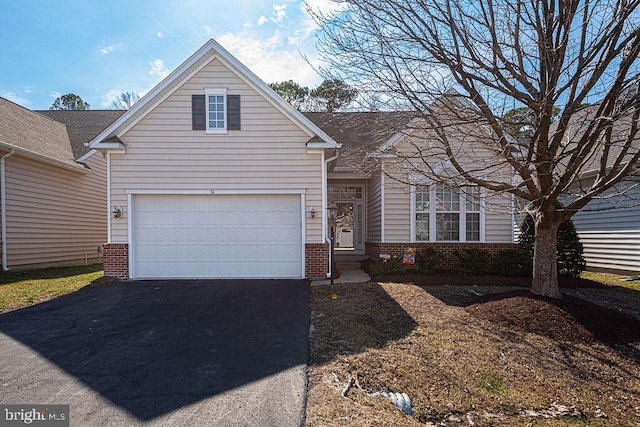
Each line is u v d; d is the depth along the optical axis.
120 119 9.57
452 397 3.96
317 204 9.87
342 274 10.62
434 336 5.36
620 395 4.21
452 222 10.94
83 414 3.17
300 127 9.84
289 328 5.58
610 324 5.63
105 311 6.52
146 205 9.80
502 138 6.05
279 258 9.91
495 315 6.05
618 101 5.56
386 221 10.86
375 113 7.00
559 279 9.20
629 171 5.34
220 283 9.10
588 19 5.29
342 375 4.01
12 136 11.70
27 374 3.97
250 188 9.80
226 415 3.15
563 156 5.52
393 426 3.07
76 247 14.27
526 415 3.78
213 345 4.88
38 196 12.29
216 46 9.61
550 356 4.91
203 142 9.78
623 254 10.80
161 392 3.57
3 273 10.57
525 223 10.34
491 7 5.43
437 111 6.63
